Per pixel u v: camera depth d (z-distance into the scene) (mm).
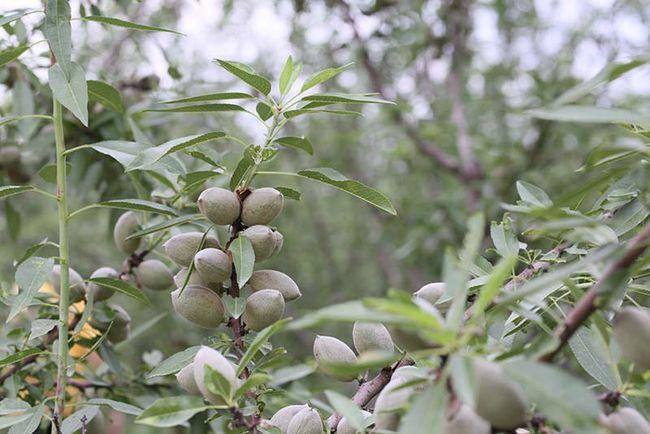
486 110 2012
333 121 2145
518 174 1740
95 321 902
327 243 2215
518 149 1812
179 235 734
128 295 830
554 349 506
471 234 483
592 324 573
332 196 2191
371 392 671
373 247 2135
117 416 1203
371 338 670
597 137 1760
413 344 550
